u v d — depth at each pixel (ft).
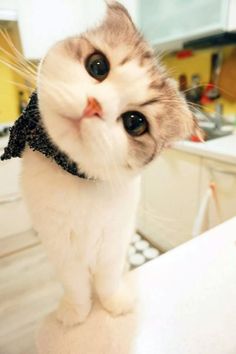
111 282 0.61
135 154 0.55
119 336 0.53
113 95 0.50
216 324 0.54
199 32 1.72
